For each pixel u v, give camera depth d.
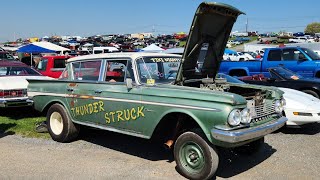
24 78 9.57
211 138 4.53
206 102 4.61
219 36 5.89
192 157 4.84
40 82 7.20
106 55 6.05
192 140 4.79
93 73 6.20
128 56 5.66
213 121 4.51
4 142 6.84
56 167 5.42
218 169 5.34
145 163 5.61
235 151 6.11
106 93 5.81
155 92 5.14
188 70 5.67
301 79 9.23
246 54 37.66
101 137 7.20
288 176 5.02
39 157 5.91
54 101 6.89
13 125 8.17
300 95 7.62
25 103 9.03
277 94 5.56
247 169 5.34
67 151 6.26
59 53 25.22
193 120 4.99
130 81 5.40
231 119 4.42
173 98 4.93
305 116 7.08
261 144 5.82
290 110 7.21
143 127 5.30
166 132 5.39
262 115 5.20
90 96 6.10
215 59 6.21
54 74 13.85
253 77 10.06
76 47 47.78
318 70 12.21
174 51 22.73
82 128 7.30
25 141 6.91
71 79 6.59
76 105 6.41
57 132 6.88
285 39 85.06
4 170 5.29
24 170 5.29
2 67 10.14
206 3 5.09
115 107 5.68
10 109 10.27
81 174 5.12
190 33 5.34
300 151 6.20
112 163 5.61
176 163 5.05
